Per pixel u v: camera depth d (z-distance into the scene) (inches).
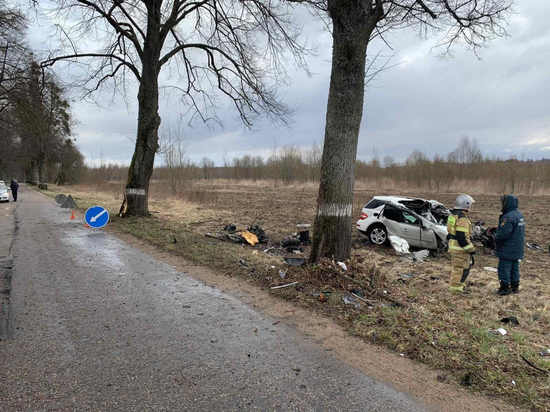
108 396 111.8
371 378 125.9
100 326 165.9
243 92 557.0
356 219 631.8
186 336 156.9
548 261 355.3
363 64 237.5
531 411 108.6
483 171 1294.3
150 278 246.5
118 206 803.4
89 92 559.2
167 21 533.3
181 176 1031.0
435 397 115.3
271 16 425.7
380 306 189.6
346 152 239.6
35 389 114.9
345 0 227.9
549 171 1119.6
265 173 2327.8
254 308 191.8
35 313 180.7
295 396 113.6
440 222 410.9
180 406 107.3
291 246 388.5
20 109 946.7
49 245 358.6
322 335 160.2
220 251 329.1
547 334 173.6
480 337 157.6
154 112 544.1
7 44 837.2
